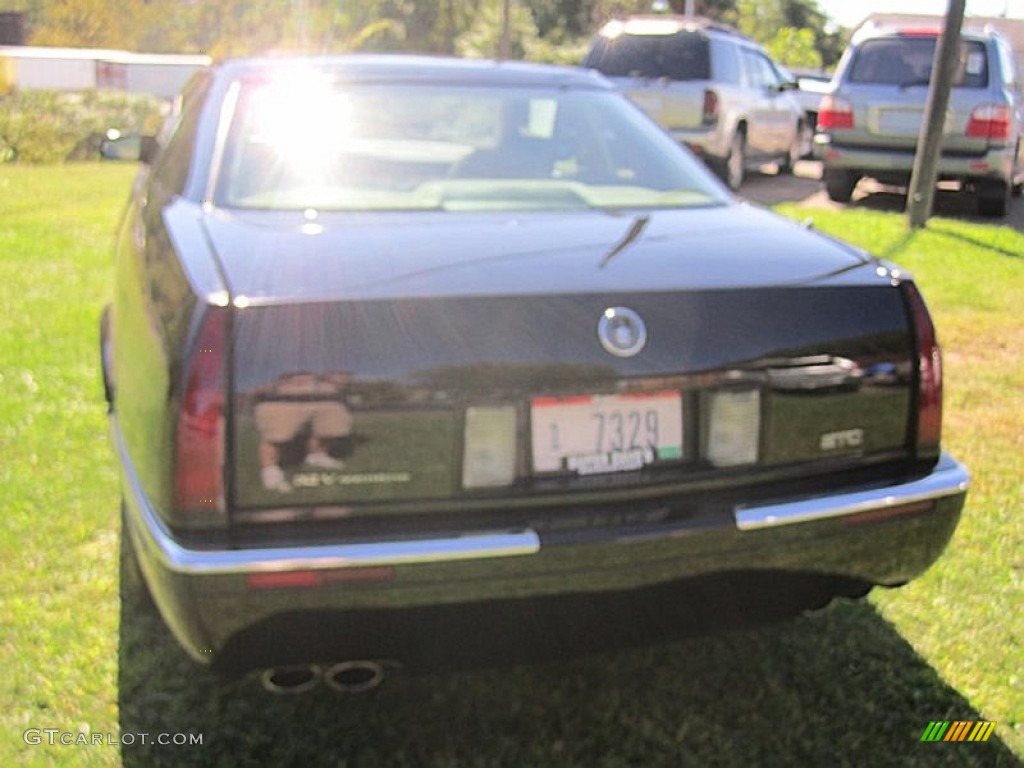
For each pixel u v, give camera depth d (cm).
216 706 285
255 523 225
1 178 1287
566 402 237
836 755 272
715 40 1188
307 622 232
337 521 229
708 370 246
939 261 803
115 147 458
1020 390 535
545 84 377
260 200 299
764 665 308
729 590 258
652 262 262
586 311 239
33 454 434
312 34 3016
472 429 233
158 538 227
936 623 330
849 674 305
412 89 354
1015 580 355
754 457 252
